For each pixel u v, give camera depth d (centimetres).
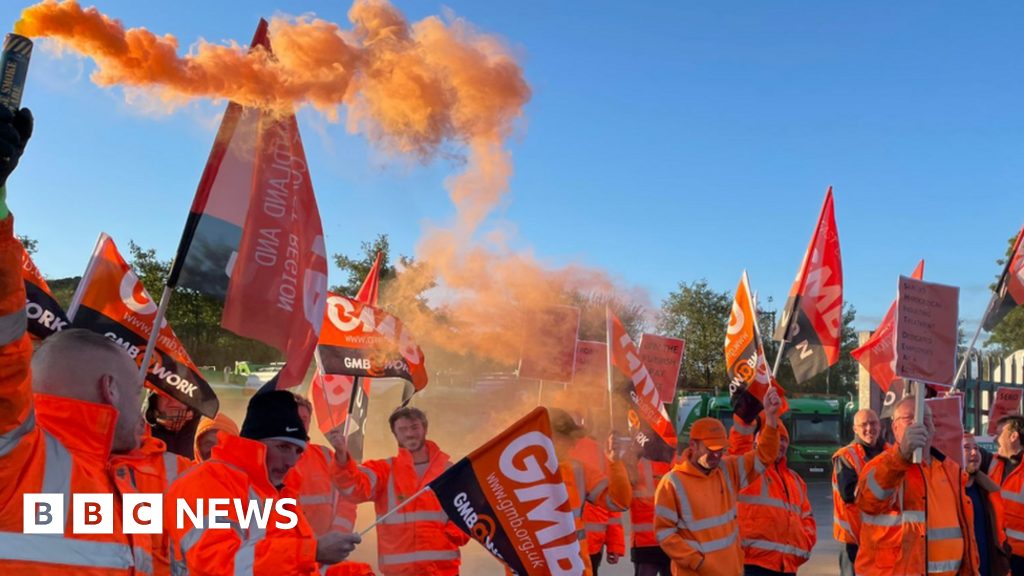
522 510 394
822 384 3231
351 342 620
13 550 211
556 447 600
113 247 442
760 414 709
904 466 534
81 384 240
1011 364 1959
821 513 1639
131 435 258
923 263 938
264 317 396
